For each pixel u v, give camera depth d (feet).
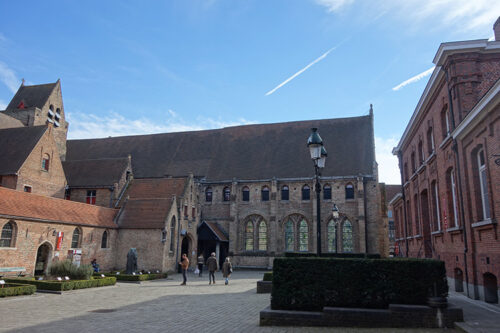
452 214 65.72
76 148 193.67
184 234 132.36
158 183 141.59
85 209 114.11
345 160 154.92
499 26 72.38
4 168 119.85
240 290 74.13
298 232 151.74
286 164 162.30
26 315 44.16
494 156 47.57
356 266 39.50
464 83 59.88
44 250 100.94
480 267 53.21
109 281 81.00
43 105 165.17
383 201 145.18
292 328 36.45
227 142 181.16
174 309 48.73
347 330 35.40
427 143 79.92
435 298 36.81
